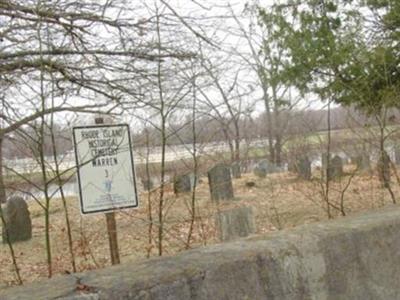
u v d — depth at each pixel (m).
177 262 2.38
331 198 10.05
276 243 2.62
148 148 5.41
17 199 9.93
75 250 7.09
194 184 5.63
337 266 2.72
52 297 2.00
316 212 9.62
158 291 2.15
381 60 11.01
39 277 6.70
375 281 2.86
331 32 12.71
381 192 9.00
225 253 2.49
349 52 12.28
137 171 5.51
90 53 6.73
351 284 2.76
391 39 12.80
